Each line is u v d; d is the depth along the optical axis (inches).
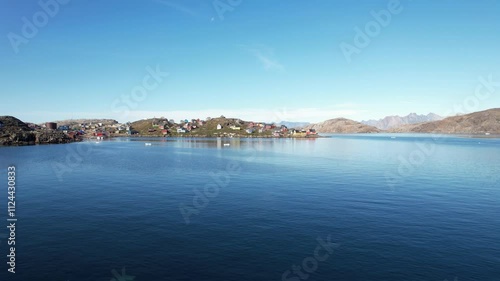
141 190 2379.4
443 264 1072.2
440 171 3435.0
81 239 1302.9
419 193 2231.8
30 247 1218.6
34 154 5723.4
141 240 1294.3
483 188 2418.8
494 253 1158.3
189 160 4916.3
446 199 2037.4
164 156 5684.1
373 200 2012.8
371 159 4965.6
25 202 1963.6
